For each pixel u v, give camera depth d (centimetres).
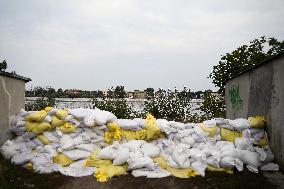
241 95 830
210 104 1268
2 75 625
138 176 517
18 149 602
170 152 566
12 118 674
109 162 546
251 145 562
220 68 1261
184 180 500
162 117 1210
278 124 538
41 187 466
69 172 530
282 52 506
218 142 573
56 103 1307
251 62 1195
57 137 594
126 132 600
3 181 464
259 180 484
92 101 1164
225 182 481
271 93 573
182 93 1254
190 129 586
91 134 591
